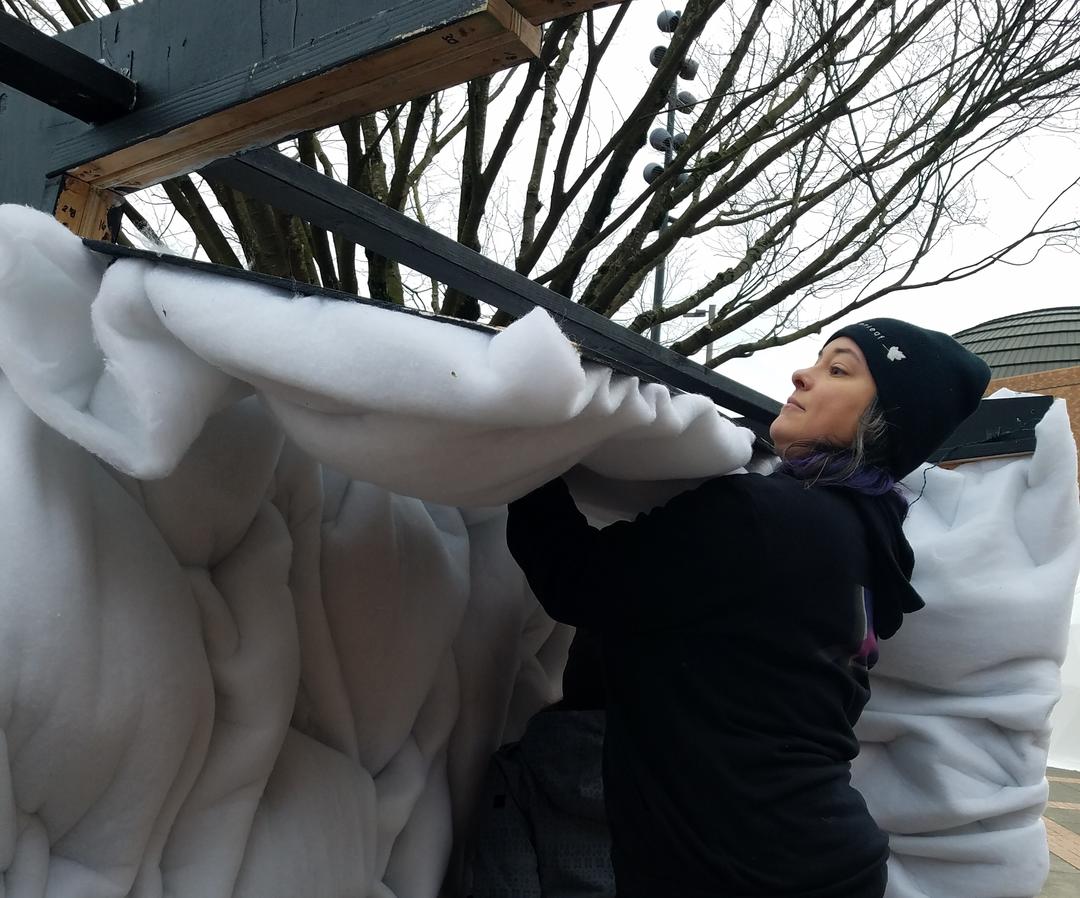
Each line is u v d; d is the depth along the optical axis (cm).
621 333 181
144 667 88
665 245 296
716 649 115
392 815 126
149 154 117
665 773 114
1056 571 187
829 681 122
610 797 121
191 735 96
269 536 110
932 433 134
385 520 127
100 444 81
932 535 196
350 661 123
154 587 92
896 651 191
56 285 82
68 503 85
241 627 105
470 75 93
